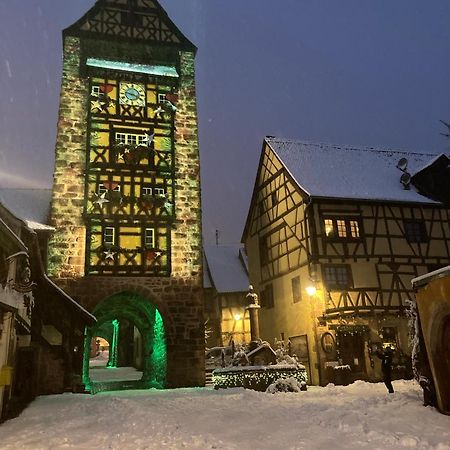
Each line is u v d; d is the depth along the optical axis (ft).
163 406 35.88
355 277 70.74
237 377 52.49
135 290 65.16
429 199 78.54
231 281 114.32
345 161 86.89
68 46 73.05
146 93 74.13
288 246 78.74
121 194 68.13
